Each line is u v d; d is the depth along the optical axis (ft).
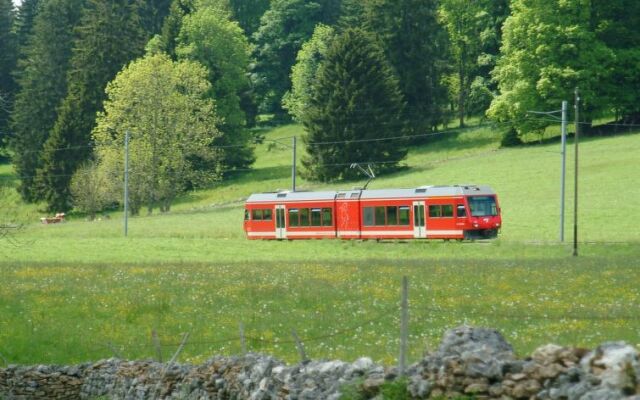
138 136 548.72
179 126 551.18
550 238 318.45
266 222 365.81
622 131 557.33
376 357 108.37
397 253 296.92
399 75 634.43
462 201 314.76
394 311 153.38
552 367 56.65
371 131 556.51
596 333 116.98
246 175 628.28
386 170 560.61
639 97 562.66
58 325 164.66
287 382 76.69
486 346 62.90
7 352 148.77
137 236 399.24
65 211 622.95
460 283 190.19
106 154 544.21
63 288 207.82
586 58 542.98
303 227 355.15
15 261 291.17
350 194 343.05
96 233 421.59
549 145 545.85
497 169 499.92
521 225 354.54
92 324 164.55
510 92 551.59
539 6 546.26
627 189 407.23
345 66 563.89
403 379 66.23
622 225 336.90
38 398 114.01
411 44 633.61
